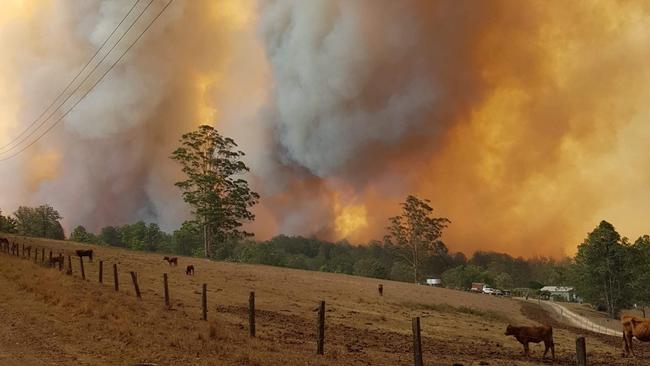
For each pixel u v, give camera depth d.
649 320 23.03
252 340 18.02
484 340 29.86
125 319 18.19
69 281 28.94
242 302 35.97
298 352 16.94
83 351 13.40
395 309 45.09
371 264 144.12
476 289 127.19
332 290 54.97
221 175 106.12
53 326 16.09
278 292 46.31
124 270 47.75
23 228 165.62
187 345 15.05
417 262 141.50
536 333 21.92
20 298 20.59
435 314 45.31
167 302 26.30
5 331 15.02
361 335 26.09
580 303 112.56
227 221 104.56
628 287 90.25
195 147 104.19
